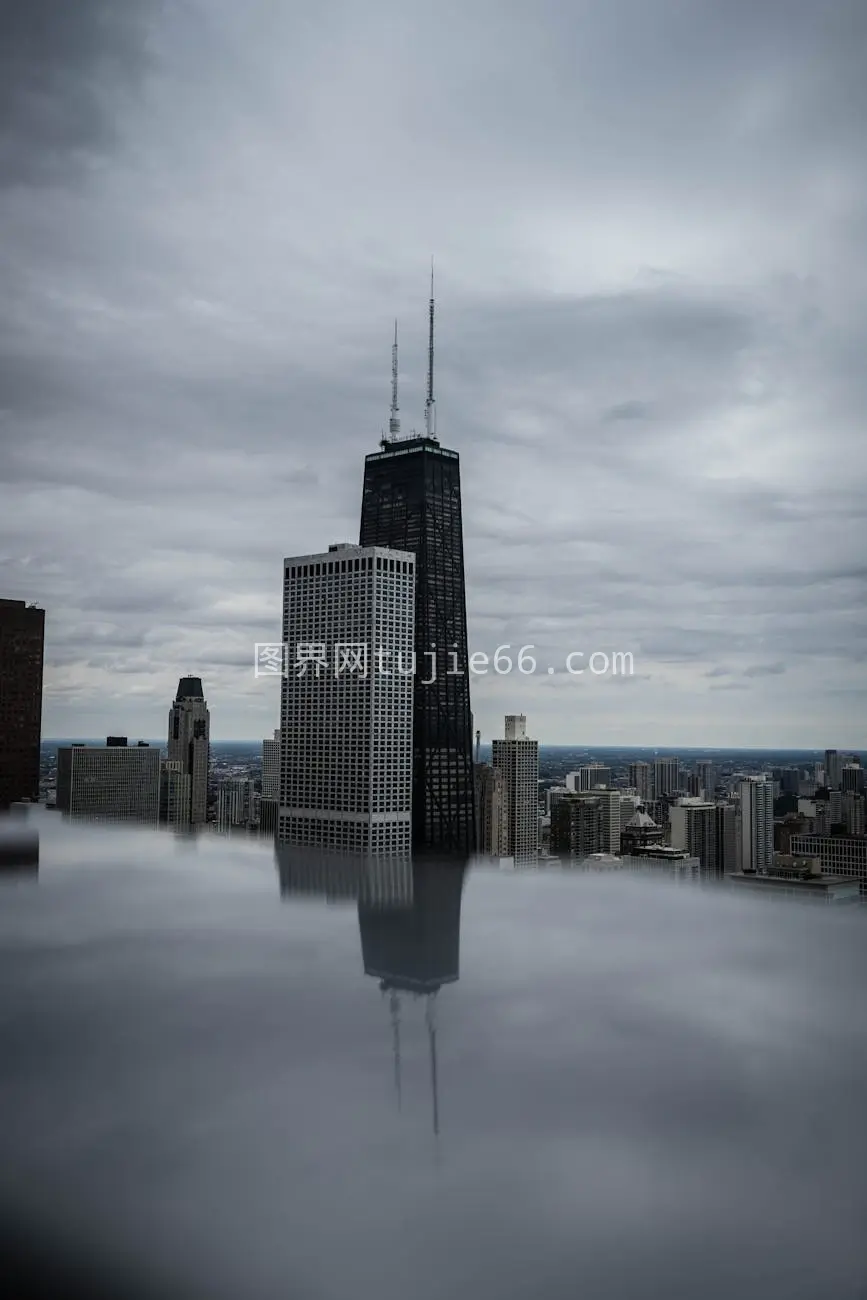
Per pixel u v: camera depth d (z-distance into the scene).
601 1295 79.25
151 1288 79.00
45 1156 100.06
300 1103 114.06
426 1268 82.44
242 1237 86.75
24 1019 141.00
